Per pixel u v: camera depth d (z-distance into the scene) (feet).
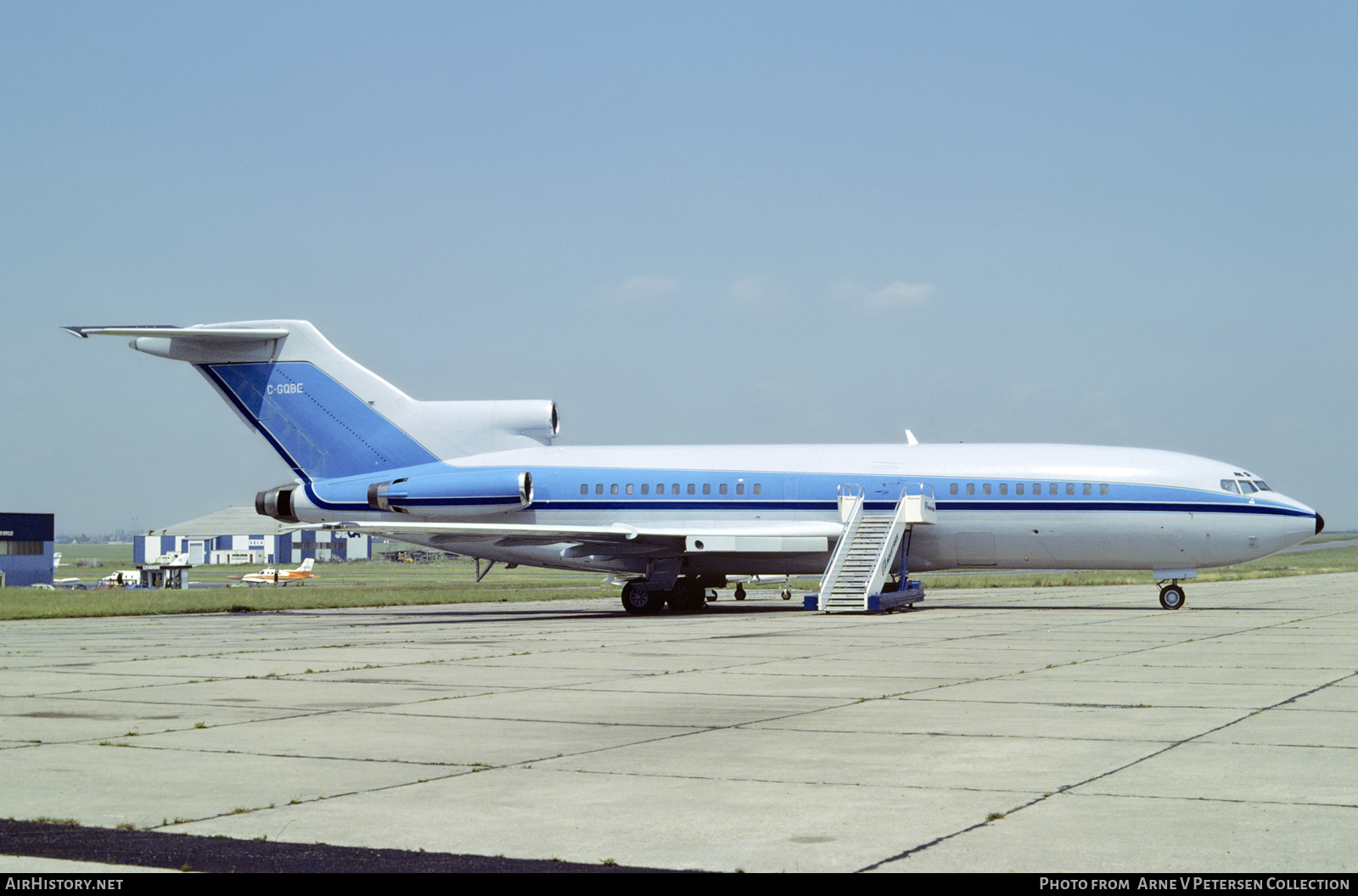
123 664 69.87
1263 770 35.32
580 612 134.41
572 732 43.27
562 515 130.11
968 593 169.07
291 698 53.42
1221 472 118.21
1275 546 115.85
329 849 27.35
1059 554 120.06
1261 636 84.53
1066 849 26.63
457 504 128.77
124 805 31.86
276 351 136.56
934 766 36.29
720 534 121.29
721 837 28.14
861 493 123.24
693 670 63.72
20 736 43.34
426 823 29.73
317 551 567.18
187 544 555.28
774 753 38.83
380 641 88.07
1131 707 48.42
